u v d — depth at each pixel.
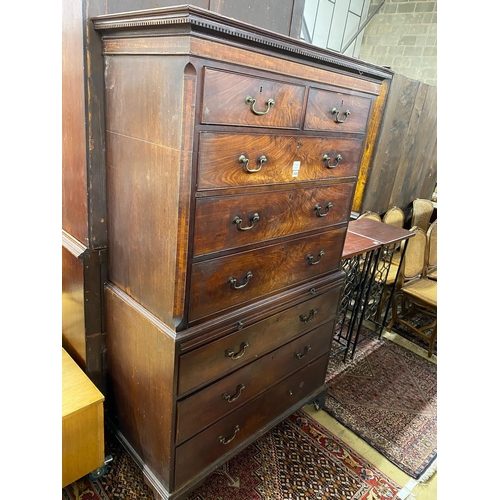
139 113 1.10
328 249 1.69
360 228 2.44
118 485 1.56
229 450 1.58
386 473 1.76
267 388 1.65
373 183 3.13
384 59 4.84
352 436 1.95
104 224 1.37
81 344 1.52
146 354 1.32
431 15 4.39
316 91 1.27
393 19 4.67
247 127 1.11
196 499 1.55
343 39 4.57
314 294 1.68
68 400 1.37
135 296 1.33
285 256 1.47
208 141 1.03
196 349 1.25
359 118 1.51
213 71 0.97
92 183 1.29
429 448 1.93
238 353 1.40
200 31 0.90
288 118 1.22
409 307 3.17
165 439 1.34
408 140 3.40
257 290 1.41
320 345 1.88
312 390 1.98
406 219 4.02
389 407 2.18
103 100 1.23
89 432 1.42
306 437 1.91
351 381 2.36
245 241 1.27
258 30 0.99
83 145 1.25
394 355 2.66
